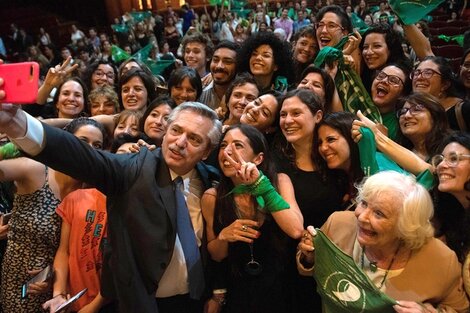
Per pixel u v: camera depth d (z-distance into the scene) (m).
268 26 11.73
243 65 3.39
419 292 1.71
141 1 15.54
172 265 1.82
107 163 1.63
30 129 1.33
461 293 1.75
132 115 2.91
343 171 2.29
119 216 1.71
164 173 1.80
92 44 12.37
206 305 2.13
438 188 1.99
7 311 2.23
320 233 1.77
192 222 2.07
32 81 1.09
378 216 1.66
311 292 2.18
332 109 2.84
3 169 2.05
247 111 2.53
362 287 1.69
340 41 3.34
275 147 2.46
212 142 1.87
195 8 15.45
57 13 17.00
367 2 13.89
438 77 2.97
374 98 3.05
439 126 2.48
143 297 1.67
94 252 2.10
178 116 1.85
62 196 2.22
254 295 2.02
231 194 2.03
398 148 2.22
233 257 2.04
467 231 1.89
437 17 11.37
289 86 3.33
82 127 2.41
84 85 3.54
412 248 1.71
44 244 2.17
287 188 2.10
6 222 2.33
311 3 14.75
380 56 3.34
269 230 2.05
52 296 2.21
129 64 3.90
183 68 3.39
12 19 16.02
